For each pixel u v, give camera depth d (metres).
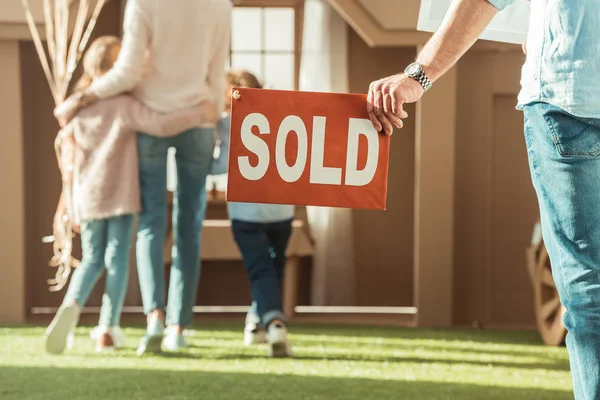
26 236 8.34
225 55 5.66
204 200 5.73
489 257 7.86
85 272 5.49
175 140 5.54
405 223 8.87
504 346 6.30
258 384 4.46
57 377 4.64
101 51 5.93
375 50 8.96
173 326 5.77
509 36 2.90
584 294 2.37
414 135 8.80
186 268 5.69
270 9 9.23
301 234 8.18
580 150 2.34
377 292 8.91
